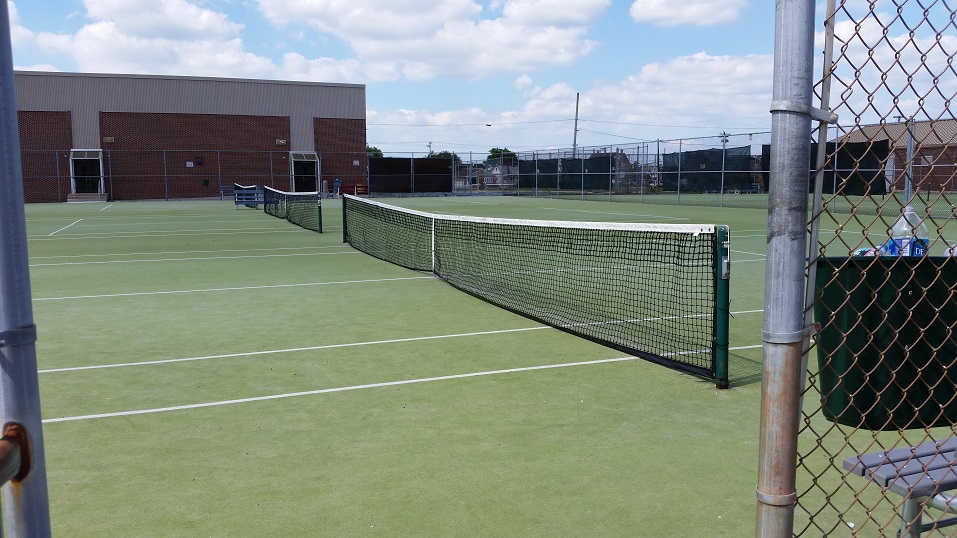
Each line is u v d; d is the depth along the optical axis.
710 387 5.82
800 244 2.01
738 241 17.11
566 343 7.32
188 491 3.97
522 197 45.56
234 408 5.39
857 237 15.98
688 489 3.94
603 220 23.41
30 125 43.28
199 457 4.46
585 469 4.22
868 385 2.46
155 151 45.69
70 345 7.36
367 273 12.58
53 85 43.53
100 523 3.60
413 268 13.13
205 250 16.31
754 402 5.44
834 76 2.06
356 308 9.28
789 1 1.91
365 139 50.66
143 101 45.28
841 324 2.40
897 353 2.46
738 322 8.30
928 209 2.52
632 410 5.27
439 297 10.09
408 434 4.82
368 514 3.68
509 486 3.99
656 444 4.61
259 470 4.25
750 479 4.07
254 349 7.15
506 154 49.00
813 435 4.68
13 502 1.64
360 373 6.28
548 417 5.13
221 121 47.09
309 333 7.84
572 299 9.59
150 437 4.80
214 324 8.34
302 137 49.09
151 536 3.46
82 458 4.45
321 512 3.71
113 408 5.40
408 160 50.94
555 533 3.46
